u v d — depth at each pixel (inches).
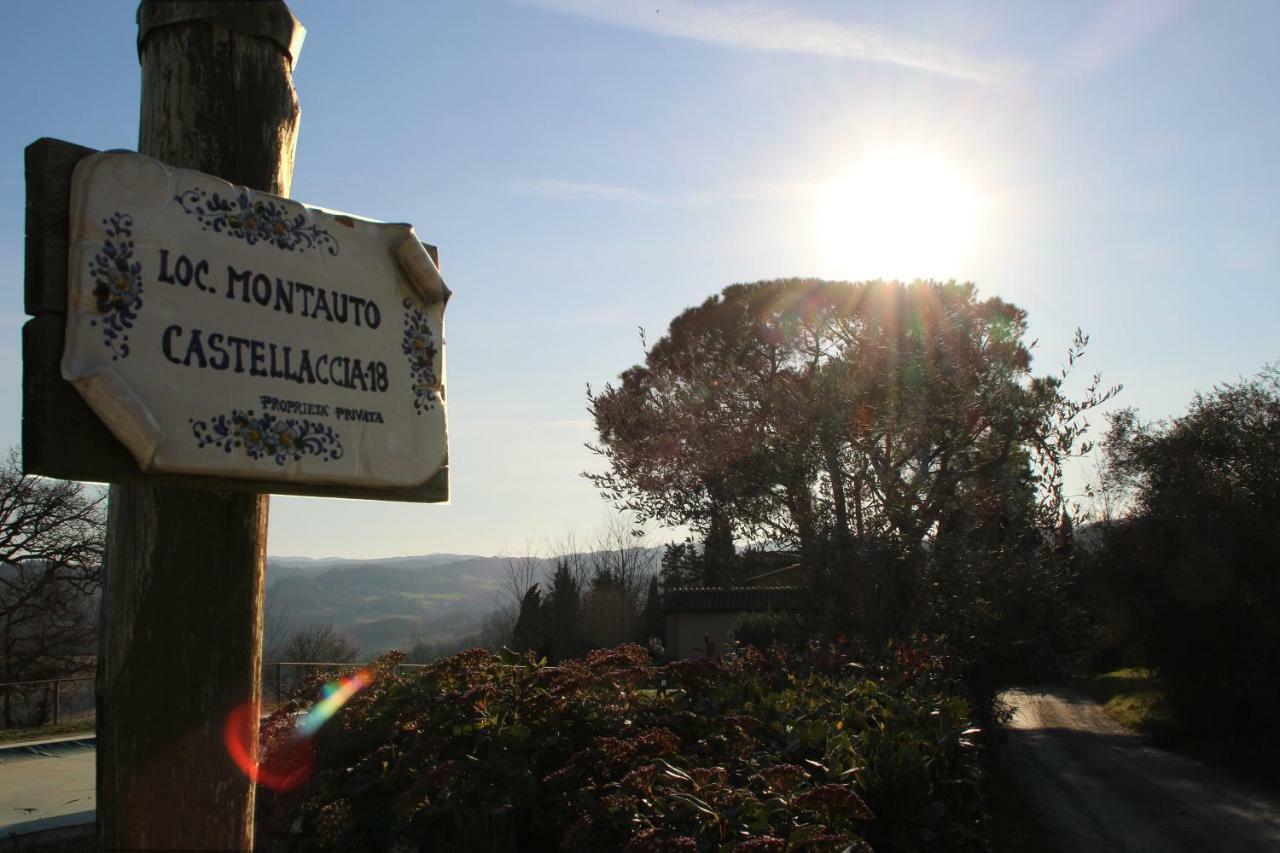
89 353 74.6
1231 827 472.7
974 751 283.7
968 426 511.2
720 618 1095.6
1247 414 754.8
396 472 94.5
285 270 87.5
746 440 521.7
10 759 438.0
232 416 82.1
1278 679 685.9
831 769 208.5
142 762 82.5
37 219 74.6
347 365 91.4
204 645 85.7
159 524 84.9
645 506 563.2
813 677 300.2
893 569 486.6
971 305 604.4
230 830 86.0
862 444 497.7
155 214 79.4
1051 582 526.6
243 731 87.6
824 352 655.1
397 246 96.4
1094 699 1168.2
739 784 186.7
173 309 79.6
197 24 89.6
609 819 164.7
